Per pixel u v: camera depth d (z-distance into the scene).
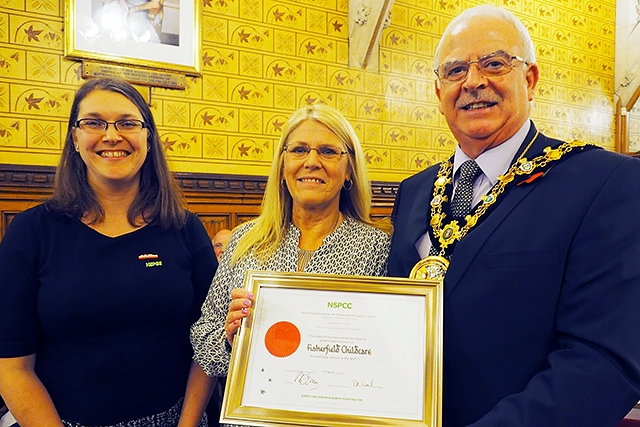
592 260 1.04
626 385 0.96
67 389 1.42
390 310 1.19
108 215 1.55
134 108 1.49
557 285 1.08
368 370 1.15
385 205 4.51
